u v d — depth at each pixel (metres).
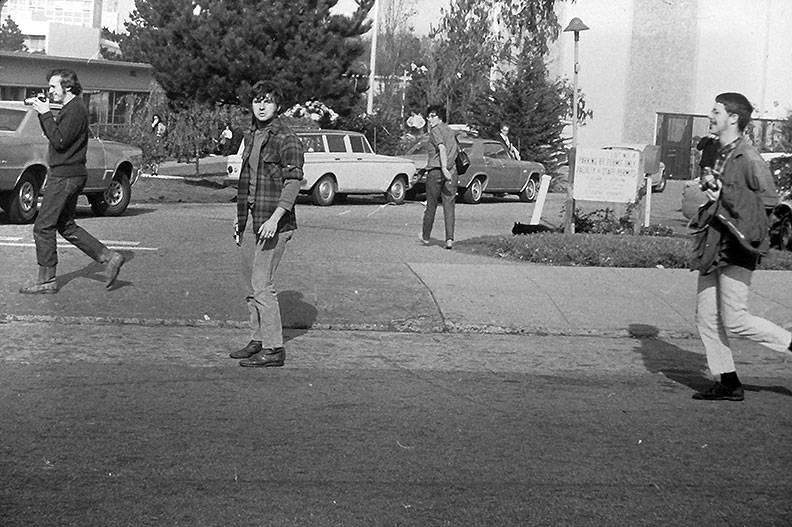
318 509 5.35
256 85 8.23
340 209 23.50
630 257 13.65
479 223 21.19
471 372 8.56
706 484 5.85
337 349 9.30
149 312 10.30
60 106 11.52
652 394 7.92
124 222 18.14
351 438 6.59
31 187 17.34
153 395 7.54
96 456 6.12
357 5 30.70
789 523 5.29
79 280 11.64
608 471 6.05
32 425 6.71
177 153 34.19
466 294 11.36
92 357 8.70
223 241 15.45
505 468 6.07
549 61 39.97
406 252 14.78
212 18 28.75
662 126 39.88
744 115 7.39
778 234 17.05
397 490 5.66
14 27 56.81
